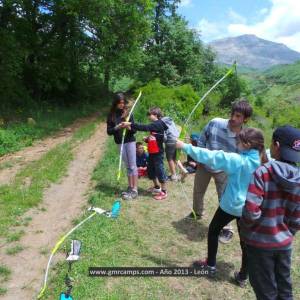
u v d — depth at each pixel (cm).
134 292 451
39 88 2428
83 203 738
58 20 2386
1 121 1538
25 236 591
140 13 2469
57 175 914
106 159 1046
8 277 483
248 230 339
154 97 1867
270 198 327
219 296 451
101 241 564
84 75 2938
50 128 1686
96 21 2211
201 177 619
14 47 2005
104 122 2045
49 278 480
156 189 750
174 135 839
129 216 656
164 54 3550
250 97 2491
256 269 342
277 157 333
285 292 346
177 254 539
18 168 1011
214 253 478
